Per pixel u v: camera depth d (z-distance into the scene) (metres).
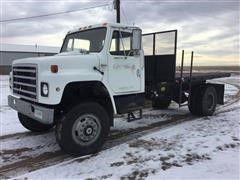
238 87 19.36
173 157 4.77
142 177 3.98
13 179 4.03
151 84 7.56
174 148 5.24
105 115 5.14
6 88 18.12
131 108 5.96
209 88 8.35
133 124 7.40
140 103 6.20
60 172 4.25
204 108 8.20
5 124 7.37
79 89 5.18
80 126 4.82
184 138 5.90
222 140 5.69
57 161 4.75
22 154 5.11
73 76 4.72
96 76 5.11
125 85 5.76
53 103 4.47
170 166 4.38
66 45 6.35
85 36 5.85
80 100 5.05
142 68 6.16
